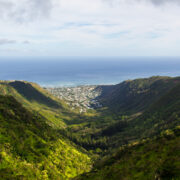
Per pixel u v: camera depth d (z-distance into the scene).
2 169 65.62
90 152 172.25
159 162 38.88
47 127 143.62
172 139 51.09
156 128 155.38
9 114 114.00
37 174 74.81
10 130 95.19
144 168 41.91
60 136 152.38
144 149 57.56
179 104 181.50
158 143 53.66
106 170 58.50
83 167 110.12
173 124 134.25
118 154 72.81
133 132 193.88
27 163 77.88
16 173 67.25
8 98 138.50
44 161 89.12
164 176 30.33
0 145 78.56
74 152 126.88
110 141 192.62
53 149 108.50
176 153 40.41
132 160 53.03
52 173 82.56
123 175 45.06
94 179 56.31
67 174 93.19
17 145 86.81
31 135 106.31
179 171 29.41
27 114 133.62
